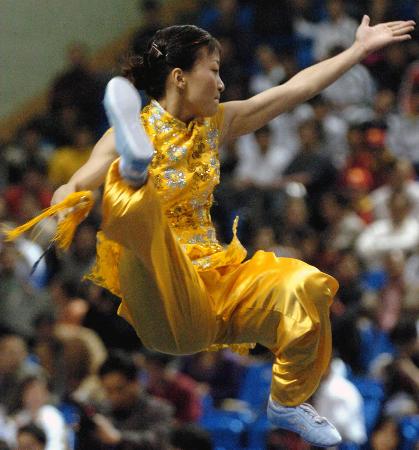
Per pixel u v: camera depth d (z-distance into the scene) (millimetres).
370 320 19875
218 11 30109
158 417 15883
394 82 27219
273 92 9594
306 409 9227
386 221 22312
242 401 18641
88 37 29891
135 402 15867
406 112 25453
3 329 18297
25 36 29125
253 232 21844
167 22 30641
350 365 18969
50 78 29469
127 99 7941
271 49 28766
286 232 22016
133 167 8008
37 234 8992
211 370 18734
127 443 14922
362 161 24312
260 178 24484
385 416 16578
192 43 9016
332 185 23922
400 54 27375
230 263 9188
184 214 9148
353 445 16641
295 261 9000
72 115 27594
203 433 15508
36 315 19891
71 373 18156
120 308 9156
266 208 23047
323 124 24547
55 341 18344
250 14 29672
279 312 8781
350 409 16734
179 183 9047
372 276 21547
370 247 22047
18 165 25469
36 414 16219
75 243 21594
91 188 8836
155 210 8219
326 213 22969
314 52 28219
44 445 15359
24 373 16766
